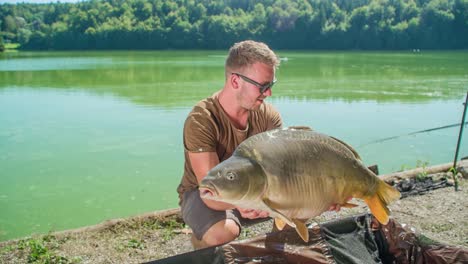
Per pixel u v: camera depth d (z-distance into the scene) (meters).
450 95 15.98
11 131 10.81
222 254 2.49
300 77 22.52
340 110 13.08
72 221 5.58
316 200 2.13
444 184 5.02
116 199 6.38
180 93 16.97
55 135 10.42
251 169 2.01
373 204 2.29
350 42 63.75
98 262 3.53
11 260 3.54
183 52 59.91
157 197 6.43
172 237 3.94
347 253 2.70
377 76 22.94
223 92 2.76
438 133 10.04
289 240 2.62
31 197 6.49
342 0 76.00
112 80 21.94
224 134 2.76
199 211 2.84
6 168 7.98
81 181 7.23
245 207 2.06
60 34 73.06
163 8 75.25
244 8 81.88
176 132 10.56
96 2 85.75
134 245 3.79
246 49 2.59
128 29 70.25
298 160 2.08
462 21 59.78
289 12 67.44
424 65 31.02
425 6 65.00
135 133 10.51
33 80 22.22
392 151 8.57
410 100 14.89
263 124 2.92
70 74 25.42
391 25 62.78
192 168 2.82
